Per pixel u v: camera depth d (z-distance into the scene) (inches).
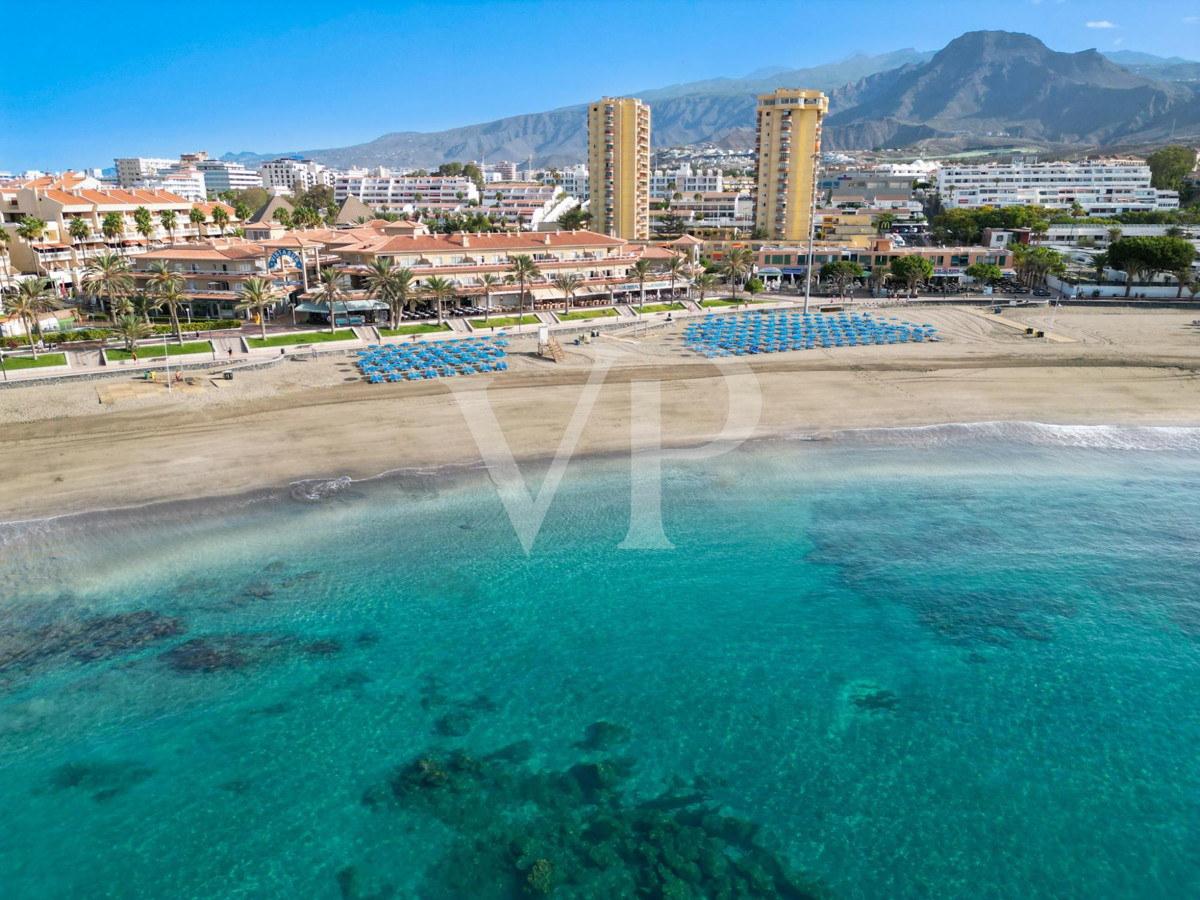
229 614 1617.9
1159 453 2513.5
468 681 1439.5
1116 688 1423.5
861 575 1801.2
